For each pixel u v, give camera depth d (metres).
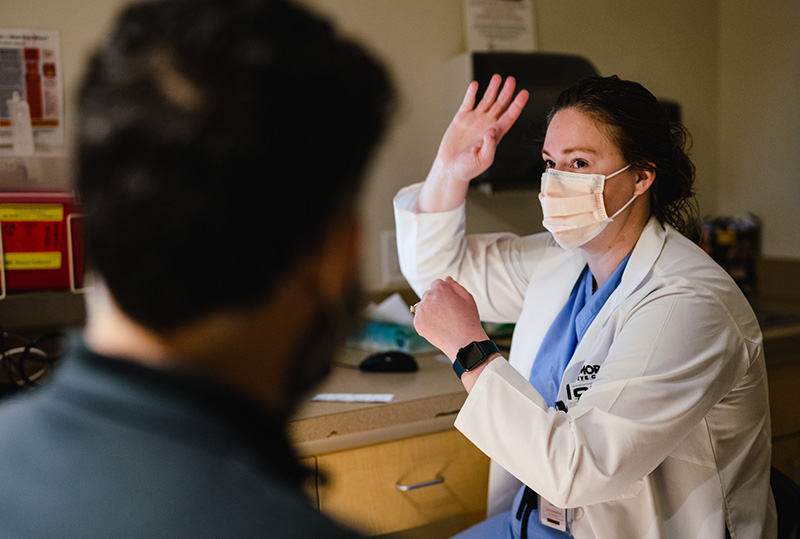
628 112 1.19
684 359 1.03
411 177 2.20
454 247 1.51
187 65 0.38
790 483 1.20
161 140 0.37
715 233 2.55
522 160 2.04
